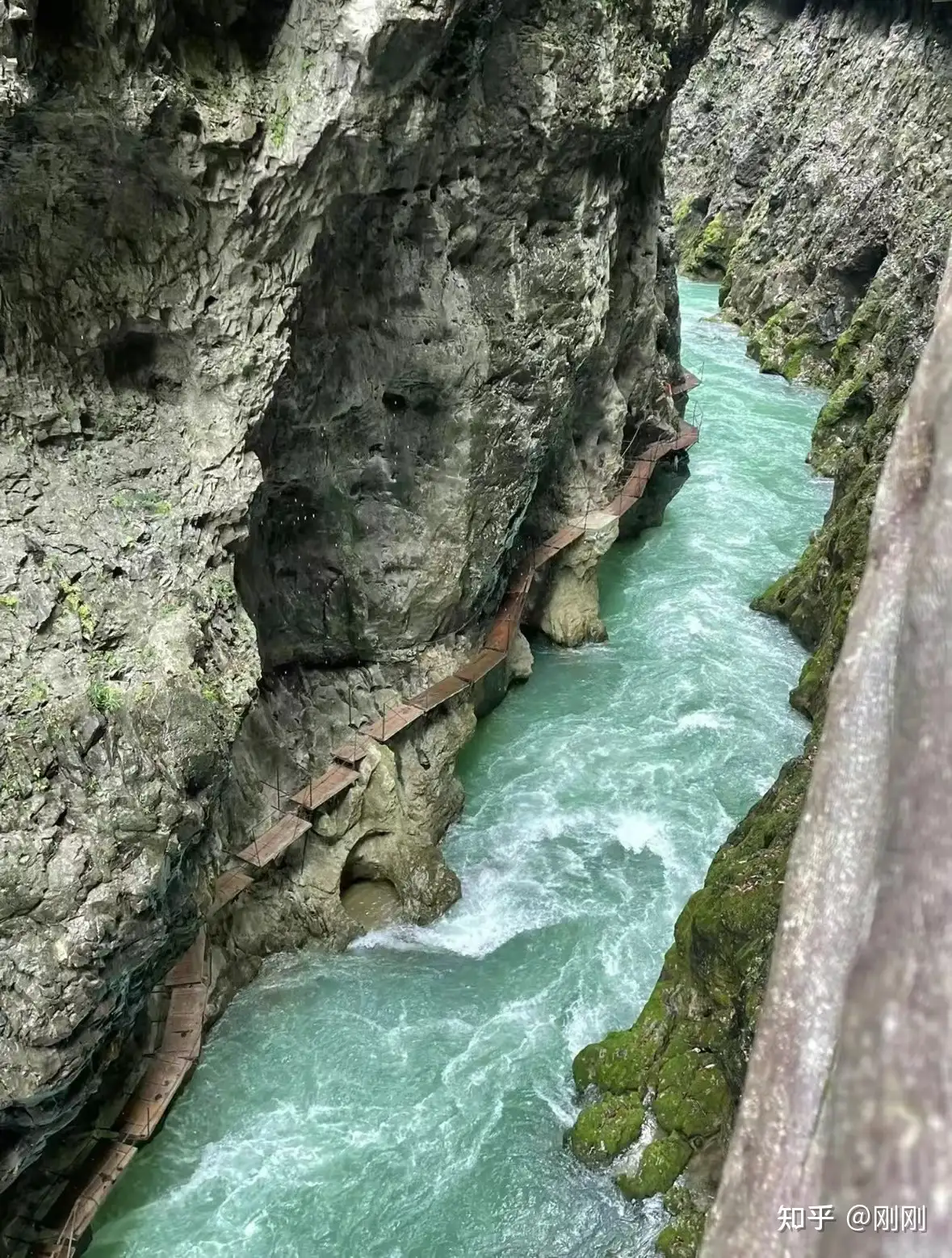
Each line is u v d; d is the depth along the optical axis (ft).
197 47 40.37
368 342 55.98
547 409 67.36
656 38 67.15
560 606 85.05
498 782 70.79
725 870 49.24
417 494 62.23
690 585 95.61
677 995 48.11
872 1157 7.22
